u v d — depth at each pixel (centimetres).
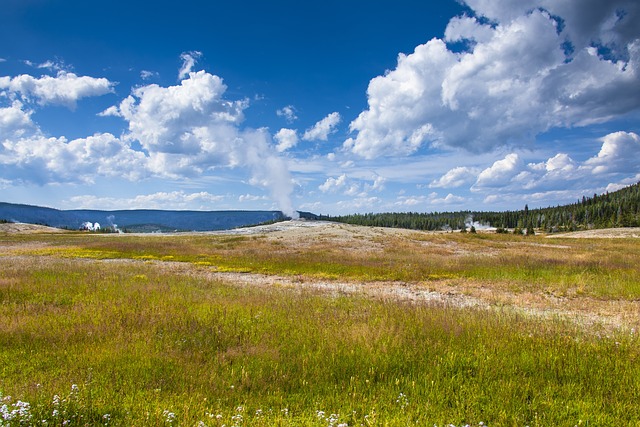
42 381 523
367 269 2142
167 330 793
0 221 10131
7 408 391
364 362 600
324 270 2152
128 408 448
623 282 1559
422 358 618
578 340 711
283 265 2319
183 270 2127
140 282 1480
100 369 578
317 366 584
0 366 588
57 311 954
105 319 856
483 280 1766
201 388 512
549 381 529
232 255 2911
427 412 448
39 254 3019
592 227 10738
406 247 3469
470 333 753
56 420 403
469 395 493
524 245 3888
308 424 410
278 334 771
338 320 880
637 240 4866
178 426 402
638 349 662
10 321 828
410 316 894
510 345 673
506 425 426
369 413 437
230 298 1166
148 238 5272
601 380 541
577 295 1390
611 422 433
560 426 425
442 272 2022
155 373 565
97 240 4819
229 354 656
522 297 1355
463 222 15488
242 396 495
